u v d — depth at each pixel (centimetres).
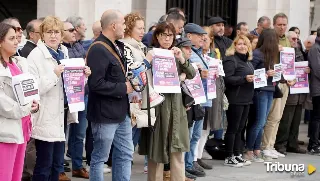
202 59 1249
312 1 2602
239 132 1425
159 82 1033
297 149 1662
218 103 1341
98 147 980
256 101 1452
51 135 973
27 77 852
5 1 2261
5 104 838
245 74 1369
